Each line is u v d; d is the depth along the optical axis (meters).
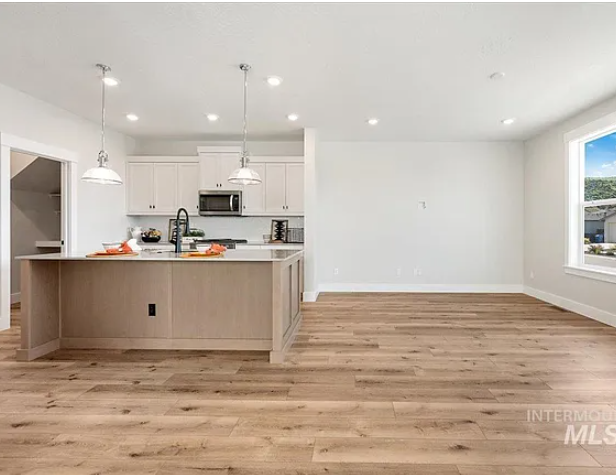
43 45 3.11
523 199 6.45
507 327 4.21
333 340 3.74
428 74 3.67
